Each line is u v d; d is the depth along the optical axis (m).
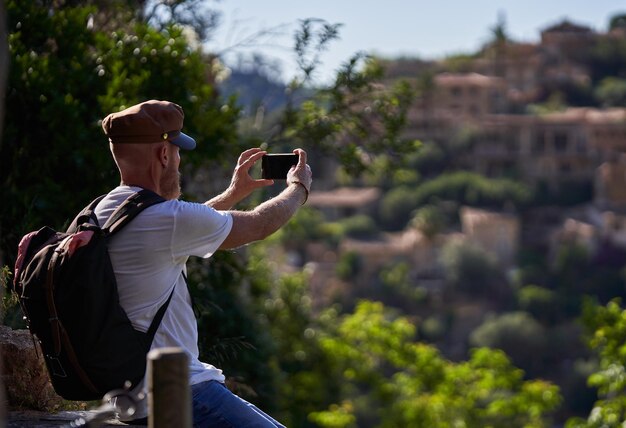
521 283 131.12
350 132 13.03
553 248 142.50
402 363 23.80
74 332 3.45
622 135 166.38
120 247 3.54
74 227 3.67
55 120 8.19
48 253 3.52
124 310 3.55
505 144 168.50
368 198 153.12
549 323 122.50
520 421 24.05
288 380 21.09
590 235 141.50
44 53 9.24
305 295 22.33
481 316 125.81
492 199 156.00
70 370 3.52
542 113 181.00
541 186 164.00
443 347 121.50
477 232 142.50
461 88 176.62
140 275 3.55
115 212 3.59
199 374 3.68
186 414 3.11
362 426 58.66
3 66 3.04
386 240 142.88
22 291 3.58
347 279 129.00
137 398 3.58
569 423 15.19
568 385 102.19
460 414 23.48
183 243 3.58
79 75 8.75
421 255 137.25
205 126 9.40
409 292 127.69
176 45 9.47
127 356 3.50
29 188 7.96
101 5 10.98
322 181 159.75
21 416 4.58
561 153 166.75
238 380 9.52
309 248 130.62
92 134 8.36
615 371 14.98
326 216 150.50
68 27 9.18
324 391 22.31
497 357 23.28
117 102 8.50
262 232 3.71
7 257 7.57
